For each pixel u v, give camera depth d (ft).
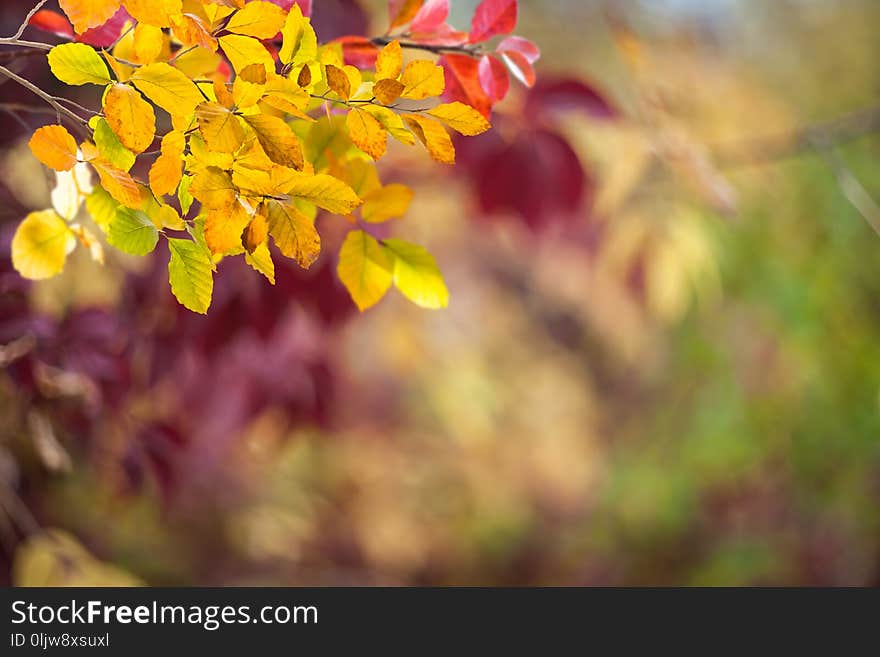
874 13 26.63
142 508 20.12
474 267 26.43
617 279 15.72
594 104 10.08
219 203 6.86
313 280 10.27
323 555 27.32
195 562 22.29
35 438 9.75
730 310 21.94
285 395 12.77
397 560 29.07
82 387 9.55
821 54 26.35
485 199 10.52
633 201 14.02
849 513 22.66
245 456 18.83
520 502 30.99
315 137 7.25
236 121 6.84
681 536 25.64
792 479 23.21
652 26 19.70
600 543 27.78
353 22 8.69
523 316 28.91
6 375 9.13
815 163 21.18
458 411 26.96
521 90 9.94
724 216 13.83
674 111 13.96
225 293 10.29
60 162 6.98
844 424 21.88
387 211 7.41
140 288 10.07
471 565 30.60
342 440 24.49
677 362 25.49
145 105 6.86
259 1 6.92
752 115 20.77
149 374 10.42
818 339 21.45
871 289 21.59
